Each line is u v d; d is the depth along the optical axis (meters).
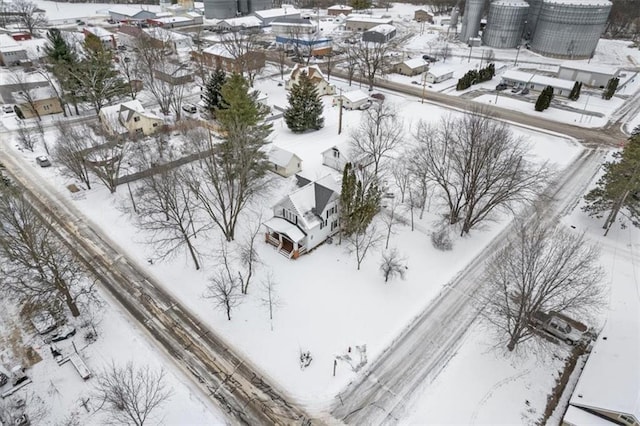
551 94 77.62
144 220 45.66
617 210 43.88
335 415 27.77
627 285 38.56
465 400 28.80
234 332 33.38
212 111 67.38
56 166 55.03
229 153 44.31
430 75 95.06
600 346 31.08
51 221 46.09
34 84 77.12
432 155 48.75
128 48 112.88
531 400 28.88
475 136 41.00
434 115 75.31
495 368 31.05
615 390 26.55
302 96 65.69
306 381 29.83
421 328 34.22
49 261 31.39
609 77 89.44
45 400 28.09
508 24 119.81
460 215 47.59
